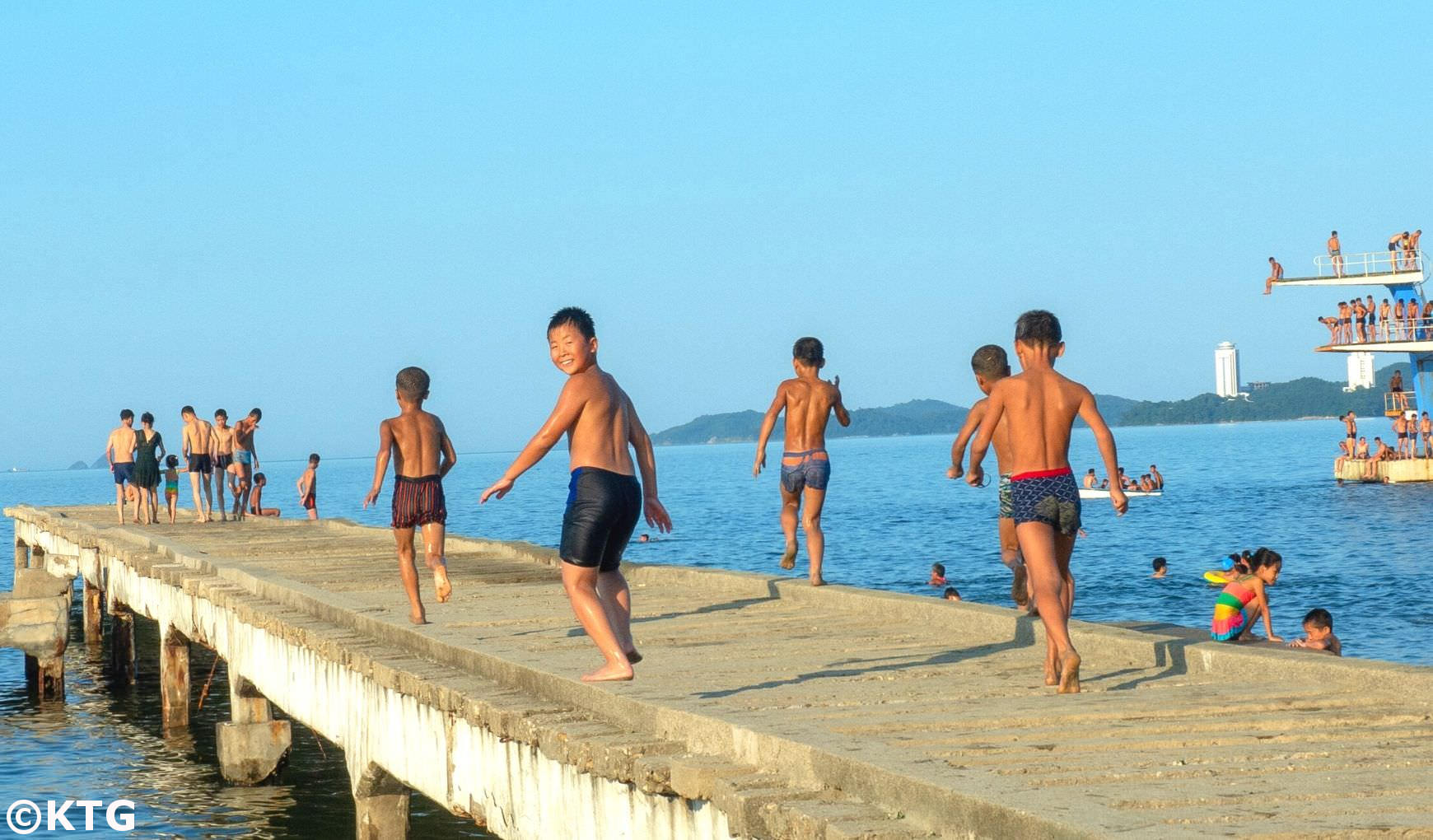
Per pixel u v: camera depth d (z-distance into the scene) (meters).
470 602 13.59
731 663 9.27
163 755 18.06
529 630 11.20
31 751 18.66
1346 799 5.19
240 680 15.43
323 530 26.48
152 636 30.97
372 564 18.52
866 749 6.04
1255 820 4.83
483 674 9.61
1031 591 10.27
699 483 122.94
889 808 5.61
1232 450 160.62
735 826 5.95
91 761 17.89
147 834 14.24
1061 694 7.69
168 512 34.22
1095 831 4.68
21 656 27.66
